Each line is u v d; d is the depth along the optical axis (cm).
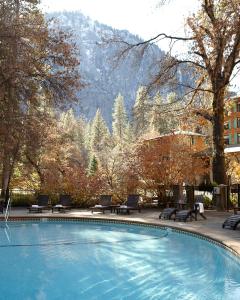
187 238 1322
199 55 2106
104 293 766
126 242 1278
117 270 938
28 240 1323
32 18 2106
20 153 2383
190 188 1886
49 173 2512
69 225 1667
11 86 2008
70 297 748
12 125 2047
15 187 2611
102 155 4750
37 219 1761
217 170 2173
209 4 2003
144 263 1000
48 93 2233
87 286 816
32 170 2653
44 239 1339
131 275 891
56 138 2831
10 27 1925
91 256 1088
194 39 2080
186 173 2183
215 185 2145
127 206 1916
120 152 2391
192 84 2256
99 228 1584
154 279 855
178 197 2033
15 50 1944
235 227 1316
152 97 2198
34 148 2262
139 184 2189
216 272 898
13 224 1686
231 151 3641
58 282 848
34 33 2006
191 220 1590
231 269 922
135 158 2212
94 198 2231
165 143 2200
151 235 1402
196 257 1045
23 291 790
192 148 2436
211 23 2030
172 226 1426
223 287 782
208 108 2250
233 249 974
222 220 1594
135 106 2222
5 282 854
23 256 1098
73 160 4162
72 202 2231
